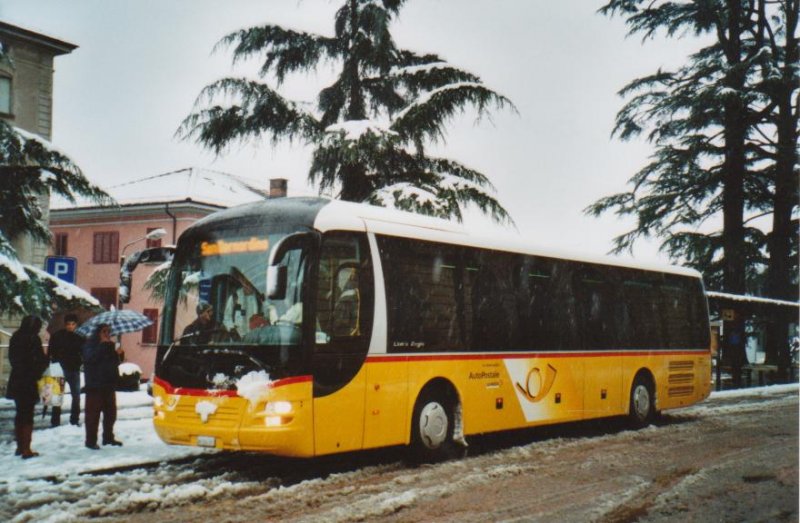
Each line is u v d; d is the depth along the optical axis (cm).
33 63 2553
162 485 891
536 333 1229
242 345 898
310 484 891
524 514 753
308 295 890
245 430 864
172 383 927
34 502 805
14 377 1034
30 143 1527
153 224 3922
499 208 1908
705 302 1698
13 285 1502
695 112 2777
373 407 946
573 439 1291
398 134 1831
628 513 762
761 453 1132
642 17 2975
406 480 916
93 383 1112
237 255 943
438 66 1978
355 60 2056
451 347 1068
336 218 938
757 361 4372
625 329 1439
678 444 1229
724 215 2986
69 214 4078
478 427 1102
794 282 2988
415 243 1039
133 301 3922
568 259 1329
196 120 1905
